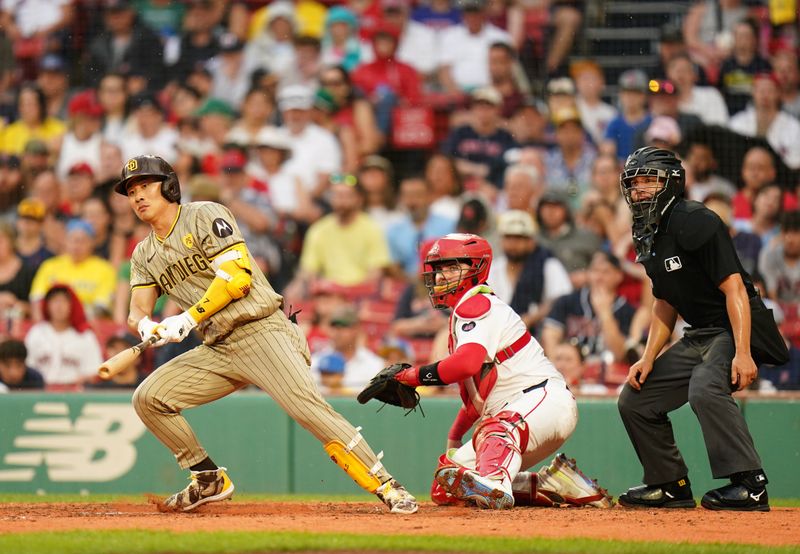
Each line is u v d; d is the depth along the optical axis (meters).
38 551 12.35
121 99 42.75
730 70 40.06
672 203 18.52
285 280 39.19
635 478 28.56
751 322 18.33
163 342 16.05
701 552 12.76
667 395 18.77
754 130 39.06
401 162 41.97
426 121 42.00
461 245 17.73
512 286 35.19
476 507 17.78
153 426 17.00
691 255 18.31
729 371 18.02
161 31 44.25
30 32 44.22
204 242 16.48
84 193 39.97
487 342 17.38
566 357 33.00
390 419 29.30
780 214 36.78
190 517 16.52
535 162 39.22
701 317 18.70
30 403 30.08
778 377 32.88
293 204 40.56
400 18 43.25
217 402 29.58
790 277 35.84
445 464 18.47
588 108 40.59
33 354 34.84
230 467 29.41
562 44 42.16
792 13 40.81
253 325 16.70
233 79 43.59
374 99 42.44
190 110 42.84
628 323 34.06
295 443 29.36
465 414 18.89
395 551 12.71
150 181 16.62
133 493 29.62
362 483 16.67
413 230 39.25
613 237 36.44
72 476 29.84
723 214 36.38
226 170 40.41
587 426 28.80
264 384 16.70
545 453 18.22
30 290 38.09
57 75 43.38
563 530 14.62
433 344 35.84
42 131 42.78
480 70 42.44
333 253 38.72
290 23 44.16
